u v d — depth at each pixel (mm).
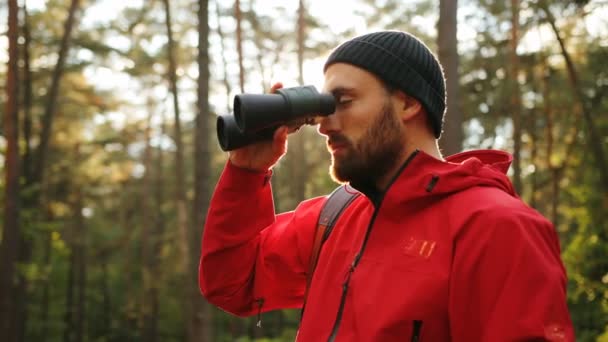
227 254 1632
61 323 26094
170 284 28016
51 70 17531
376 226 1337
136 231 30156
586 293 11766
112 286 31094
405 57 1353
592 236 11680
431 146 1423
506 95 14586
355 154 1339
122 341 29609
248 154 1525
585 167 12922
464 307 1176
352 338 1269
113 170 25797
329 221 1529
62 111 19141
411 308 1197
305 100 1306
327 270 1410
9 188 12070
